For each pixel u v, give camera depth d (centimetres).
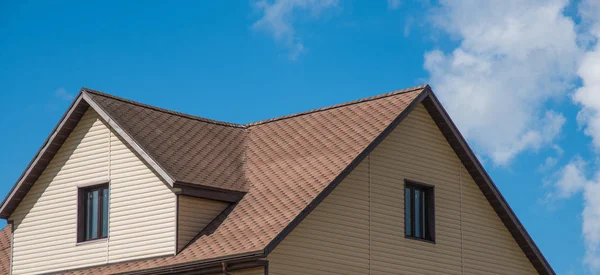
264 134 3431
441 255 3241
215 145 3319
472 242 3353
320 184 2905
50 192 3306
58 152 3319
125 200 3103
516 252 3503
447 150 3359
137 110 3306
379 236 3064
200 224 3000
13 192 3334
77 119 3281
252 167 3209
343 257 2941
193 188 2977
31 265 3294
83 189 3247
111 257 3094
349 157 2997
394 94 3319
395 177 3164
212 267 2789
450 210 3312
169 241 2964
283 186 3003
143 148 3062
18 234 3353
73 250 3197
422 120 3303
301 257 2823
